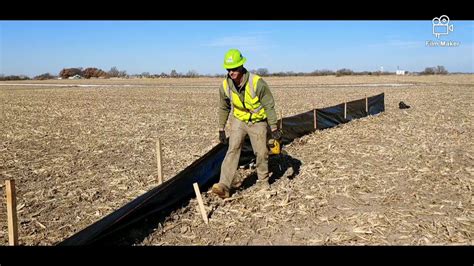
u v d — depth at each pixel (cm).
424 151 831
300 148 888
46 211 546
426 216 489
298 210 514
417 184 613
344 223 473
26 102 2494
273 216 498
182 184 551
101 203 576
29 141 1066
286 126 945
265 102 547
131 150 939
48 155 888
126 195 610
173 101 2472
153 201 491
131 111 1862
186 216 505
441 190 585
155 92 3503
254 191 588
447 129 1119
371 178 645
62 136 1144
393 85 3869
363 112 1448
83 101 2553
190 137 1113
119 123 1428
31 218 521
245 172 689
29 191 632
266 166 586
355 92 2941
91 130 1257
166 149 944
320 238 436
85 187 649
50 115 1722
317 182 629
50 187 652
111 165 793
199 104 2230
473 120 1300
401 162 745
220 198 562
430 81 4750
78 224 504
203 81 6862
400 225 464
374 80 5394
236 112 564
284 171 693
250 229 465
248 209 521
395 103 1950
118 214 455
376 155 805
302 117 1041
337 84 4438
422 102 1980
